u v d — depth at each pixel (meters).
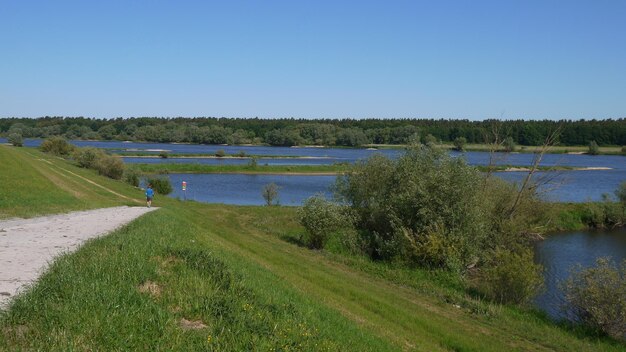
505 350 12.77
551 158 126.94
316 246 26.36
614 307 15.69
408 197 24.30
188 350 6.10
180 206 36.53
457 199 23.72
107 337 5.85
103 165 60.69
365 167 29.41
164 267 9.12
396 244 24.06
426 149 27.55
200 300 7.59
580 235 39.31
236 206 39.31
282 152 163.38
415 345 11.32
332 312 10.87
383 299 16.00
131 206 30.03
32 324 5.92
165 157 123.12
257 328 7.18
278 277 13.73
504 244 26.61
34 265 9.32
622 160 127.38
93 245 10.71
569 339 14.63
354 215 27.58
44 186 31.34
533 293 18.75
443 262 22.64
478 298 18.84
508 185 31.02
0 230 15.18
